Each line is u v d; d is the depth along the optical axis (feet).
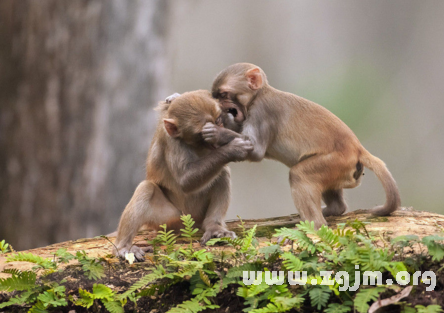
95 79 53.16
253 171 112.98
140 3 54.54
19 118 52.95
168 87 58.13
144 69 55.06
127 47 54.29
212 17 133.69
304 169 31.42
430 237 23.50
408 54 123.44
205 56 132.05
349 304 22.52
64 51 52.37
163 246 29.04
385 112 114.32
